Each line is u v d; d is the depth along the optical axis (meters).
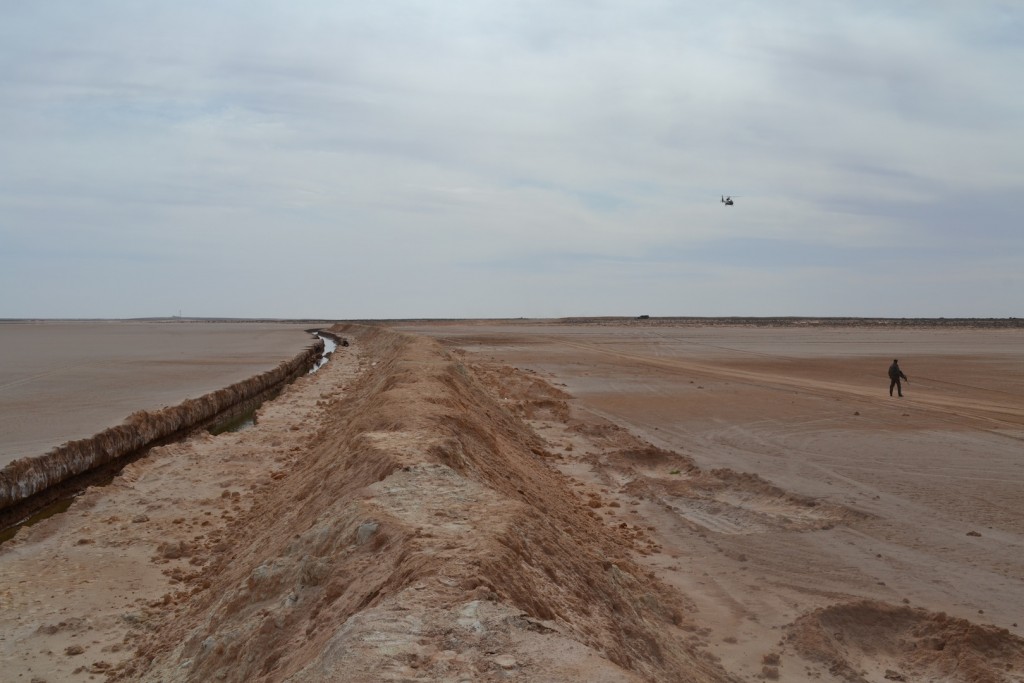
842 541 12.25
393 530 7.04
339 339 94.56
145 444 22.67
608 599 7.80
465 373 23.95
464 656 4.76
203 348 70.69
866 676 8.12
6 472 15.51
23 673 8.12
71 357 57.47
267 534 10.34
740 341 75.38
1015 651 8.43
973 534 12.46
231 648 6.76
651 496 14.95
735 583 10.54
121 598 10.21
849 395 30.22
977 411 25.81
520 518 7.66
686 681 7.15
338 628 5.41
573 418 24.20
